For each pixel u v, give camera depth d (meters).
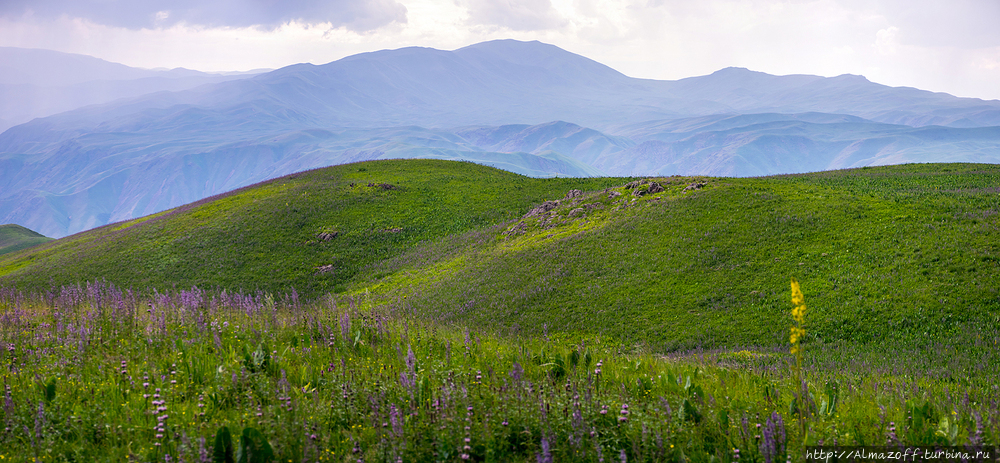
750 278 34.38
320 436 7.05
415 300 41.28
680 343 28.09
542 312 34.97
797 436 6.98
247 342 12.27
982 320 25.05
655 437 6.68
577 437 6.71
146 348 11.68
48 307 18.94
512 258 46.44
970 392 11.77
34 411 7.72
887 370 18.86
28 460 6.59
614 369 11.99
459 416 7.35
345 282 53.22
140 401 8.30
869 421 8.33
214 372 9.84
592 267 40.75
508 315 35.09
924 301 27.56
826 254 35.03
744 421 7.27
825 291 30.86
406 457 6.55
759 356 22.83
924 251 32.28
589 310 34.16
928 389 11.71
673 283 35.81
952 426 7.37
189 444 6.48
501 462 6.58
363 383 9.12
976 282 27.97
